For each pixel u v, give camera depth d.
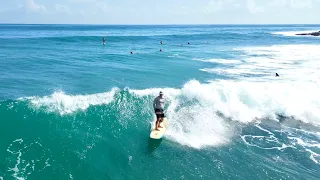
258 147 11.62
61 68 25.97
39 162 9.48
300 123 14.20
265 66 29.17
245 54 40.12
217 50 46.12
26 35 83.56
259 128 13.46
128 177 9.21
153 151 10.88
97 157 10.16
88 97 13.99
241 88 16.39
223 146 11.55
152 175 9.37
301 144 12.01
